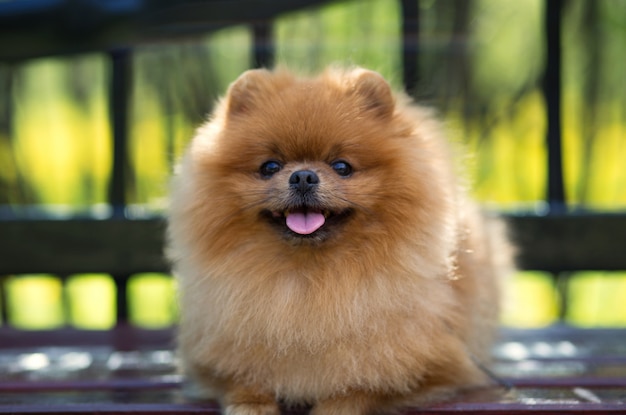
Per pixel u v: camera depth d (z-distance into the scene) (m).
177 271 1.12
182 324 1.09
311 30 1.73
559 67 1.51
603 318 2.19
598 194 2.03
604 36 1.94
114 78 1.53
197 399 1.10
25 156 2.06
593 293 2.19
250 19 1.51
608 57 1.95
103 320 2.25
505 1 1.88
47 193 2.12
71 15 1.44
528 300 2.24
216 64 1.74
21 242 1.45
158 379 1.18
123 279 1.50
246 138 1.06
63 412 1.06
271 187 1.05
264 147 1.06
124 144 1.53
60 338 1.40
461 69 1.79
